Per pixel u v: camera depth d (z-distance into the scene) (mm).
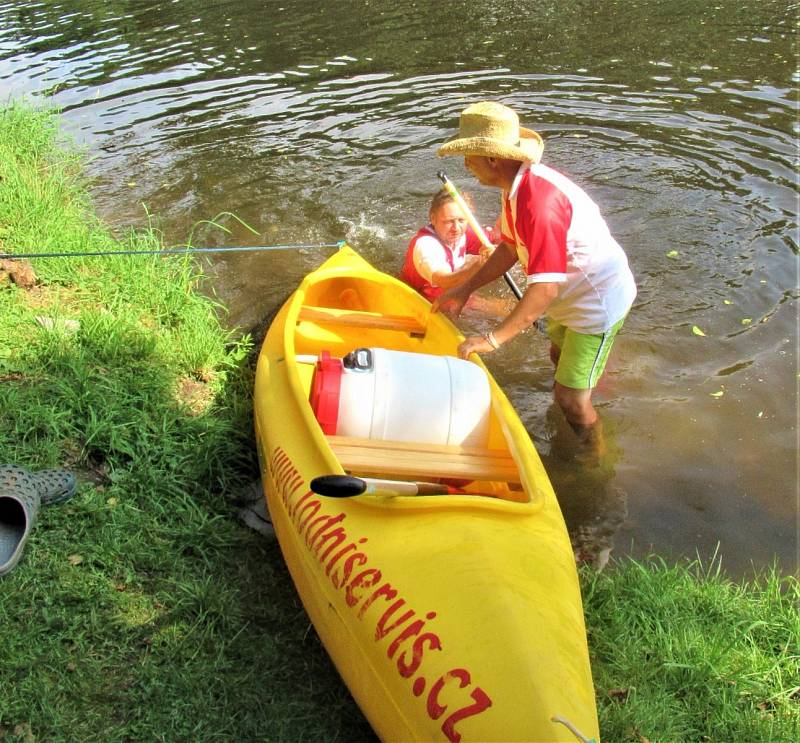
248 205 6484
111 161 7109
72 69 9266
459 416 3539
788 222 6207
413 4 11477
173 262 5633
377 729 2617
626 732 2766
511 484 3545
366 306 5074
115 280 5188
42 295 4918
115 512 3498
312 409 3551
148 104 8297
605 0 11445
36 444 3756
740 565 3596
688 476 4074
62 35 10555
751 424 4402
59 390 4031
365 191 6734
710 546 3693
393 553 2812
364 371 3502
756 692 2934
